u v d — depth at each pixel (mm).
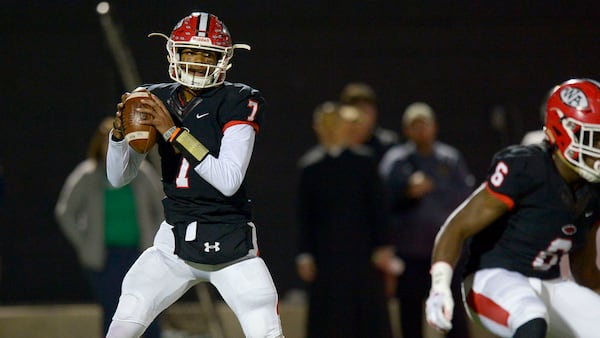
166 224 14648
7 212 32250
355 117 24250
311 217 24328
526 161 15219
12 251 32156
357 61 33438
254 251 14609
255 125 14289
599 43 33656
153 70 32188
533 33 33750
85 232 25062
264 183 32875
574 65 33719
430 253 25703
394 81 33562
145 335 25125
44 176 32469
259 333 14242
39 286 32125
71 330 29828
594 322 15359
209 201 14273
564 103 15070
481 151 33562
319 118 24672
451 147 33562
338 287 23828
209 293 27594
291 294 31906
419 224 25672
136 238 25141
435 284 15297
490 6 33688
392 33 33562
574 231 15523
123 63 22766
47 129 32562
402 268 25781
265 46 33125
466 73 33656
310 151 33031
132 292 14469
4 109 32562
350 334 23859
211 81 14219
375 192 24031
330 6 33344
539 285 15680
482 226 15430
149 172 25312
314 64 33281
